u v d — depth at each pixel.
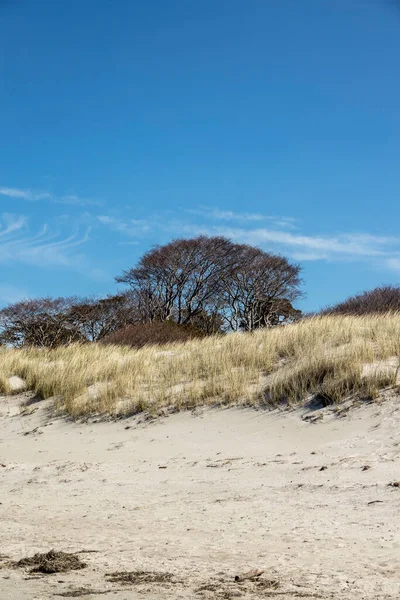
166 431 12.13
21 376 17.31
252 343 16.25
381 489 6.76
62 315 39.00
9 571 4.48
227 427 11.84
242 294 41.88
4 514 6.98
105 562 4.65
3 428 14.14
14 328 38.56
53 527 6.17
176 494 7.57
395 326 15.20
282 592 3.69
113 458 10.66
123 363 16.72
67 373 16.11
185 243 40.41
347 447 9.55
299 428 11.08
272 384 13.00
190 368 15.26
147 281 41.41
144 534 5.65
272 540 5.14
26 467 10.45
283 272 41.59
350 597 3.54
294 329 16.66
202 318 41.91
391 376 11.87
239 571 4.23
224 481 8.10
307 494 6.93
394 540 4.86
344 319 17.53
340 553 4.59
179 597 3.65
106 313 39.34
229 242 41.06
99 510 6.95
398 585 3.73
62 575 4.31
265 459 9.40
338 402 11.68
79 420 13.73
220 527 5.75
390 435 9.77
